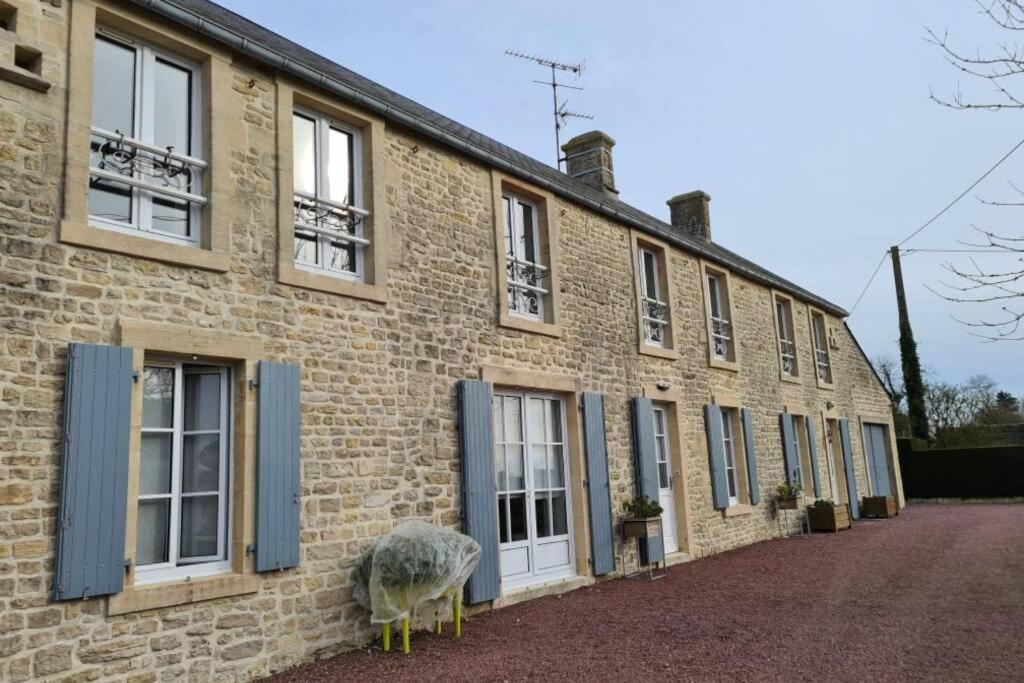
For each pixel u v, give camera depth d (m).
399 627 6.11
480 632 6.20
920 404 23.03
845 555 10.45
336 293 6.03
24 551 4.14
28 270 4.37
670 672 5.00
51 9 4.65
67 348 4.46
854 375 18.41
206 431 5.29
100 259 4.70
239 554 5.12
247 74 5.75
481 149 7.61
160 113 5.35
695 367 11.38
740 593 7.78
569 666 5.18
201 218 5.36
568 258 8.99
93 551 4.36
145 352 4.94
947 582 8.05
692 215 15.89
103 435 4.49
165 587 4.67
